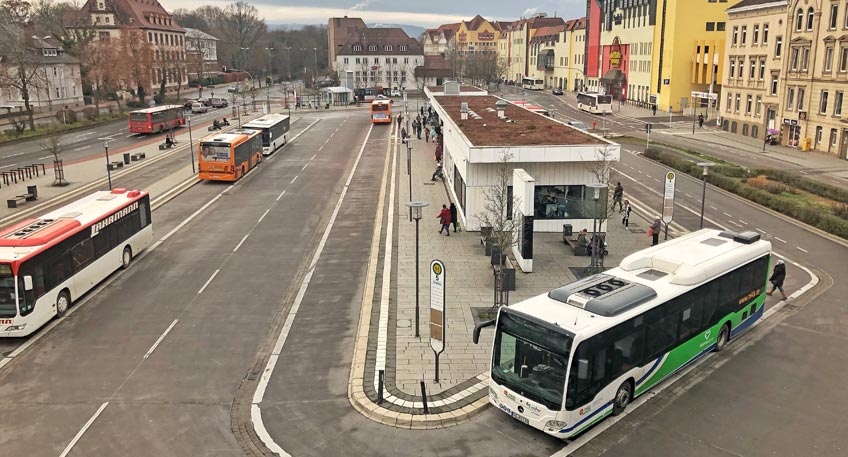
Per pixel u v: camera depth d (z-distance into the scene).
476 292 22.03
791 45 56.91
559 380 12.98
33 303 19.14
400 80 139.62
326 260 26.72
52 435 14.13
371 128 75.06
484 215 27.08
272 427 14.39
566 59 134.38
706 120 80.31
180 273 25.20
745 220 32.88
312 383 16.44
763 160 51.06
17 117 79.06
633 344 14.29
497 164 29.05
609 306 13.87
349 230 31.47
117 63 88.38
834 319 20.08
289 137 66.75
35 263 19.41
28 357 18.08
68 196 39.19
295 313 21.12
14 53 68.75
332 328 19.88
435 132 62.81
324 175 46.41
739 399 15.23
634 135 68.31
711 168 44.94
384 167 49.19
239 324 20.25
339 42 173.00
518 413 13.70
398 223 32.06
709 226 31.66
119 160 52.12
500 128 34.88
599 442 13.50
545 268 24.69
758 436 13.65
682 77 87.38
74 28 97.88
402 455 13.16
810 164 48.81
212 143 43.00
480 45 188.25
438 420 14.33
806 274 24.41
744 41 66.06
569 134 32.22
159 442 13.84
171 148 59.06
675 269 16.41
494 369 14.24
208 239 30.02
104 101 103.81
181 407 15.30
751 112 65.31
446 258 26.03
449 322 19.48
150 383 16.52
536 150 27.86
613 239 28.89
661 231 30.41
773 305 21.36
